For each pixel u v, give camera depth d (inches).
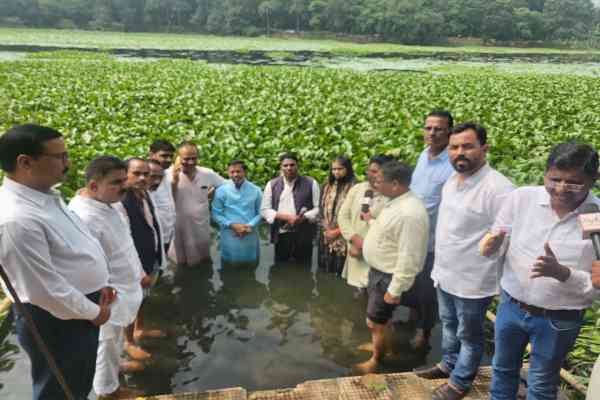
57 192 106.9
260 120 460.1
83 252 108.3
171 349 173.9
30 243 94.7
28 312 98.2
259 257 246.1
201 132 403.5
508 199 105.2
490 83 975.0
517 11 3304.6
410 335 183.5
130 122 452.8
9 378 151.9
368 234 156.3
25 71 929.5
